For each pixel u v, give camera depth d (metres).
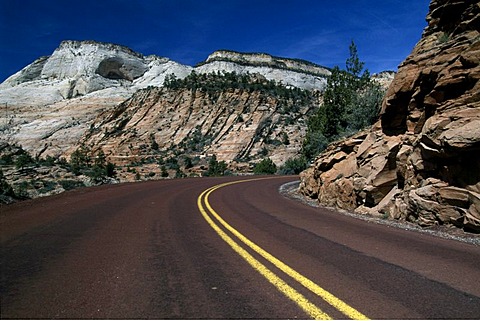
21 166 37.00
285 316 3.13
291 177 33.31
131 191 16.47
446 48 9.65
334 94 27.16
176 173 52.62
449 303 3.44
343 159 14.23
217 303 3.42
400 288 3.86
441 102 8.98
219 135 77.12
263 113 81.56
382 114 11.88
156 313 3.19
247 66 195.75
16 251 5.46
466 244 6.09
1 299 3.50
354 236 6.80
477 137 6.83
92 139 89.88
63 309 3.27
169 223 8.20
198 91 89.88
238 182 25.30
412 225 8.15
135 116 91.25
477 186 6.92
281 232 7.18
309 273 4.39
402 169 9.85
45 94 193.88
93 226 7.68
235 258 5.11
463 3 10.22
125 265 4.73
